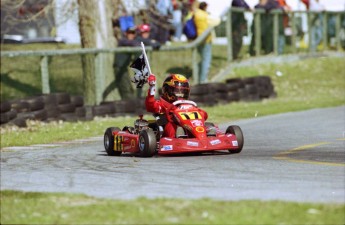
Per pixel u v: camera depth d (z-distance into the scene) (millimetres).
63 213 24516
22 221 23672
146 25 83375
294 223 22734
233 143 41875
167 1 91500
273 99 90188
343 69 111812
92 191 29859
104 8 82062
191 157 41281
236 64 101500
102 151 48156
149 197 27688
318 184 30422
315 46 117500
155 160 40375
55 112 68125
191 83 90125
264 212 23891
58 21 81938
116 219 23469
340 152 42656
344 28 123938
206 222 22766
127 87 81000
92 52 76562
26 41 98938
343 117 66812
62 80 77062
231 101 84562
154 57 84875
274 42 108750
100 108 72188
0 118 62531
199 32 91250
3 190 29250
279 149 44938
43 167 39531
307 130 57188
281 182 31172
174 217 23484
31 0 81812
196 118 42344
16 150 50312
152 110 43812
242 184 30812
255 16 104938
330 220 23062
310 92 97312
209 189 29609
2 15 94125
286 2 117188
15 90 80250
